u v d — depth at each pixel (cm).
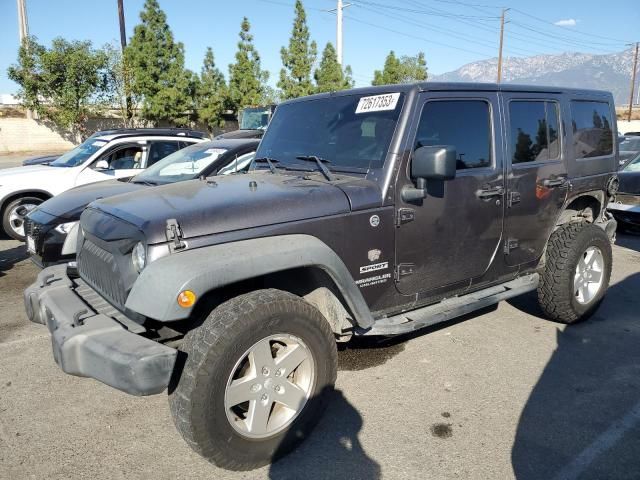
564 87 470
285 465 292
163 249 269
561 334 473
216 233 282
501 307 542
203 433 256
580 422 333
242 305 269
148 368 244
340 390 374
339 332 327
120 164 849
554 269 459
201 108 3528
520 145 419
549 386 379
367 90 378
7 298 580
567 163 459
